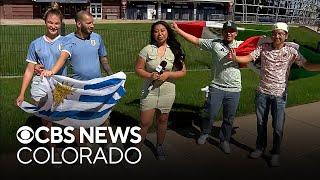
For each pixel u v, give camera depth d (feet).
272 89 16.67
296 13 210.59
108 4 174.40
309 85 36.32
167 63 15.94
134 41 49.62
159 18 183.93
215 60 17.92
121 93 17.24
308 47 20.20
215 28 20.13
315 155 18.39
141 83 33.53
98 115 17.08
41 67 15.81
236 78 17.95
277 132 16.93
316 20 207.92
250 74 41.88
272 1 204.33
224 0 193.77
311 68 19.03
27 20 142.72
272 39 16.39
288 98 29.53
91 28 15.89
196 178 15.75
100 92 16.58
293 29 88.99
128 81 34.19
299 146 19.52
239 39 21.85
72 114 16.67
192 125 22.15
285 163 17.42
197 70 41.55
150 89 16.40
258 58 16.93
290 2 208.74
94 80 16.33
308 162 17.60
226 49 17.62
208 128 19.17
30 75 15.92
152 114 16.76
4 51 43.16
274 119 16.96
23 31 59.62
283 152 18.69
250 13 197.77
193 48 43.39
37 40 15.79
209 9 193.47
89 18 15.75
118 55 43.78
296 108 27.14
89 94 16.40
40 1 160.45
